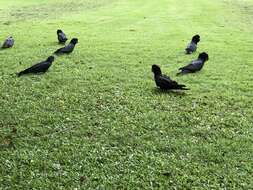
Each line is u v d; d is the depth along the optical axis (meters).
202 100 15.77
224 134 12.98
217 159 11.43
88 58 22.23
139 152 11.80
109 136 12.73
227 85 17.69
